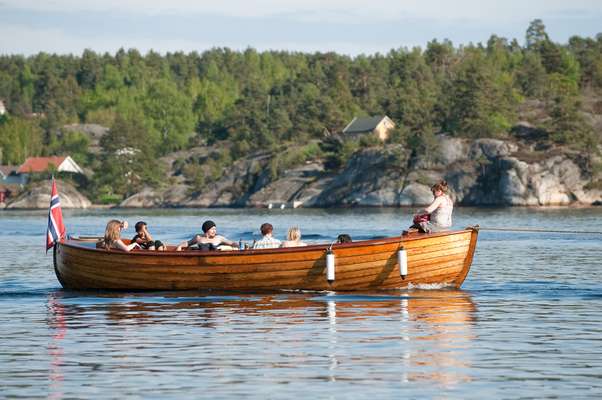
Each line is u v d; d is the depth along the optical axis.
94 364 30.14
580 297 47.47
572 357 30.75
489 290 50.62
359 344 33.34
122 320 40.16
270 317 40.56
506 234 113.69
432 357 30.83
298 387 26.59
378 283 49.88
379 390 26.14
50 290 53.47
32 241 109.06
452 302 45.41
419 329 36.72
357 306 44.00
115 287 52.41
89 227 158.12
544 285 53.28
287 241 52.34
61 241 55.38
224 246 52.50
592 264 67.62
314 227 150.25
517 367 29.16
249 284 50.47
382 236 120.50
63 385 27.11
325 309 43.03
